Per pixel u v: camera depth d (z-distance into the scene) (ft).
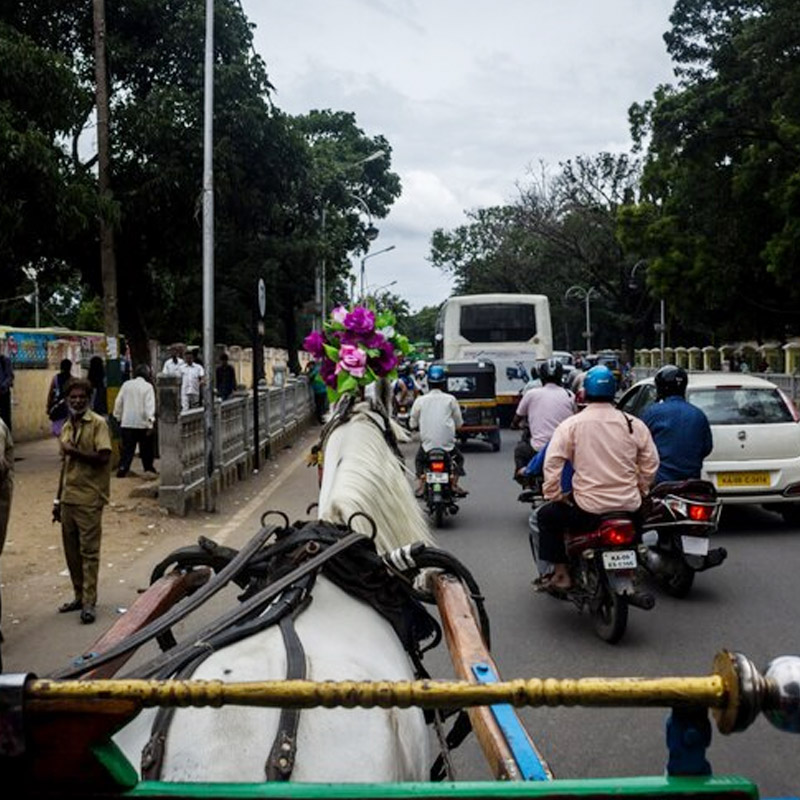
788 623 23.21
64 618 24.22
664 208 112.78
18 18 62.85
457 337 84.48
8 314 181.47
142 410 47.37
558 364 35.27
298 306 105.09
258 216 71.31
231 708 7.20
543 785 6.21
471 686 6.19
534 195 170.60
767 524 35.40
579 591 22.81
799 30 75.41
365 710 7.47
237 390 85.56
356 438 12.89
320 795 6.11
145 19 65.26
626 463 21.95
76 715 5.96
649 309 175.01
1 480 22.90
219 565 12.00
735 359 131.95
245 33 66.90
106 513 37.17
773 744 16.25
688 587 25.40
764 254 91.09
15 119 48.67
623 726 16.96
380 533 11.71
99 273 69.41
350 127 161.17
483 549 32.19
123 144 61.98
